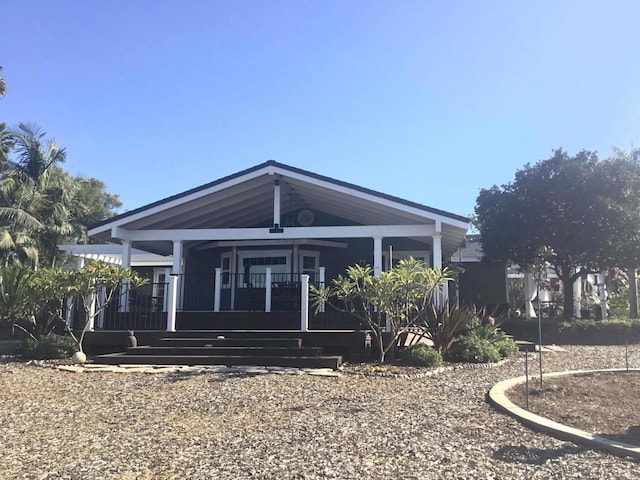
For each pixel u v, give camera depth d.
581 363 10.98
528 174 19.92
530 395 7.23
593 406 6.55
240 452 4.92
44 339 12.04
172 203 14.32
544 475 4.29
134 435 5.58
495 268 23.30
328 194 14.80
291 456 4.79
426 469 4.44
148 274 24.98
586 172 18.83
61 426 6.01
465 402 7.00
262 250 17.39
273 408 6.73
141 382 8.69
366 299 10.57
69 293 11.97
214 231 14.42
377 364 10.27
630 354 12.80
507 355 11.98
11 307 12.34
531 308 24.39
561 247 18.69
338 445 5.11
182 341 11.55
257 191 15.41
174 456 4.84
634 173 18.69
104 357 10.66
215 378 8.88
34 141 27.88
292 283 14.88
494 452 4.88
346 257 17.80
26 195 26.25
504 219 19.78
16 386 8.52
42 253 27.39
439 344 11.06
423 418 6.14
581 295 26.77
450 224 13.26
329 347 11.33
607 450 4.83
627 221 18.09
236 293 16.61
